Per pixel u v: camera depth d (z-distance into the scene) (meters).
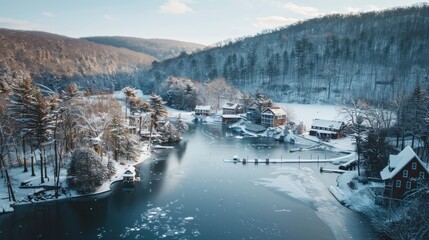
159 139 110.50
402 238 42.62
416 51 194.75
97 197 63.16
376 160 71.88
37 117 59.38
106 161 75.56
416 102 92.62
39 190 61.25
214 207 59.91
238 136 126.56
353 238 49.41
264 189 69.50
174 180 74.12
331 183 74.00
